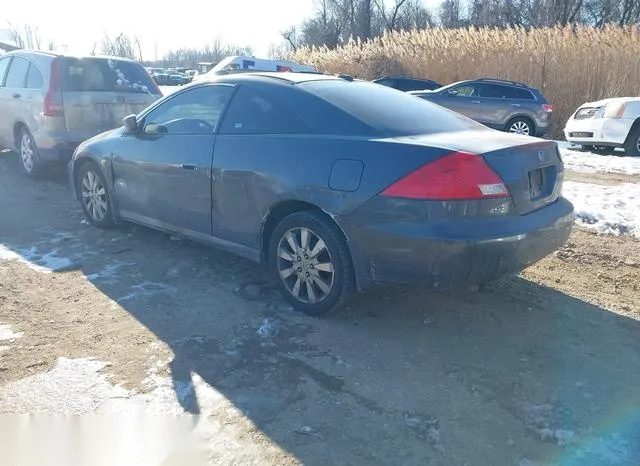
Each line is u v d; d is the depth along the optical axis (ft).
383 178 11.19
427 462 8.28
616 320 12.94
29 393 9.71
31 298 13.53
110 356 10.98
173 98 16.16
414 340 11.84
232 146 13.87
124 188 17.37
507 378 10.46
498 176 11.08
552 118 57.47
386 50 75.46
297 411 9.39
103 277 14.94
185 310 13.05
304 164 12.35
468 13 180.24
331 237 12.01
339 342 11.69
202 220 14.89
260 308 13.23
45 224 19.56
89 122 24.97
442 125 13.28
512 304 13.65
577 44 57.16
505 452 8.50
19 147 27.04
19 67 26.78
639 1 140.36
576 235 19.67
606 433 8.94
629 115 39.75
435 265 10.80
